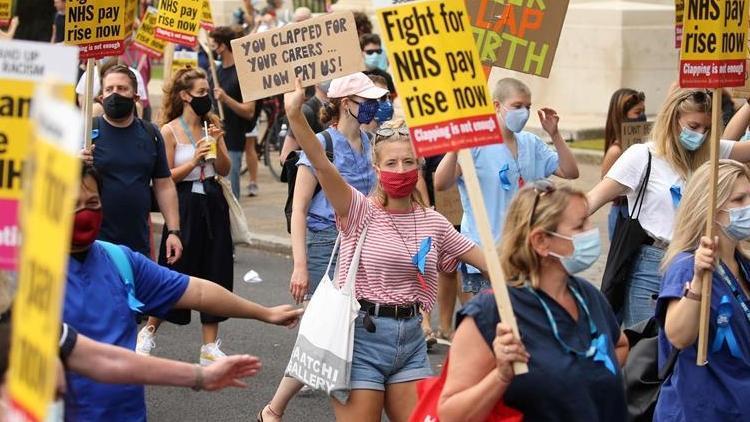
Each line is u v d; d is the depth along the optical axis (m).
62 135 2.88
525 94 8.88
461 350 5.05
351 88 8.94
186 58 16.02
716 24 6.64
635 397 6.74
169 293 5.80
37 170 3.06
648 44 20.72
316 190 9.24
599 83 20.81
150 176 9.63
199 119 10.62
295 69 7.32
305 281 8.44
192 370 5.07
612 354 5.17
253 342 11.27
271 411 8.27
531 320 5.06
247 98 7.36
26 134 4.13
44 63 4.09
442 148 5.20
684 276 6.16
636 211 8.09
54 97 2.84
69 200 2.87
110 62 11.40
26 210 3.18
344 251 6.92
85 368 4.90
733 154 8.32
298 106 6.82
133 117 9.55
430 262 6.88
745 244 9.66
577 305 5.20
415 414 5.30
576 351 5.06
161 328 11.84
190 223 10.41
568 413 5.03
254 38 7.32
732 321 6.12
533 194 5.12
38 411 3.12
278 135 20.64
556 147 9.24
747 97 9.53
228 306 5.91
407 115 5.21
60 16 18.20
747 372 6.17
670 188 8.00
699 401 6.15
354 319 6.80
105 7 8.88
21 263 3.23
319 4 28.12
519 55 8.42
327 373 6.77
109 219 9.36
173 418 9.21
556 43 8.40
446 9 5.24
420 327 6.98
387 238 6.86
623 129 10.78
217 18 33.28
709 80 6.64
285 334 11.55
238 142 17.05
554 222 5.04
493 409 5.06
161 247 10.20
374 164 6.90
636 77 20.72
